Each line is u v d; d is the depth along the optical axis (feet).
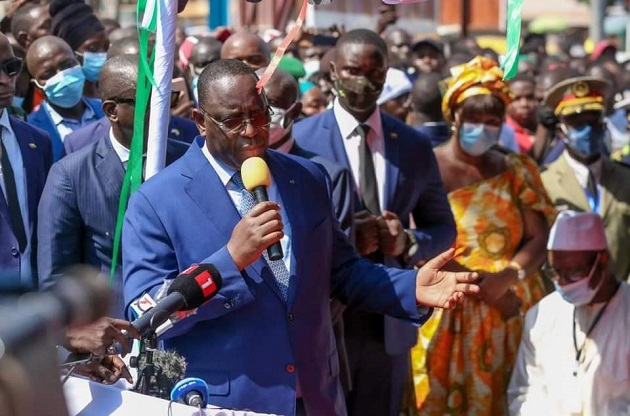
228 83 14.69
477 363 23.13
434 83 29.81
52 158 20.49
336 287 16.34
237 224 14.34
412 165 21.07
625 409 20.86
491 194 23.49
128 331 12.65
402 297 15.52
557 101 27.61
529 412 21.58
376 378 21.52
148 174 16.66
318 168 16.05
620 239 27.32
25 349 6.54
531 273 23.52
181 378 13.47
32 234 19.60
